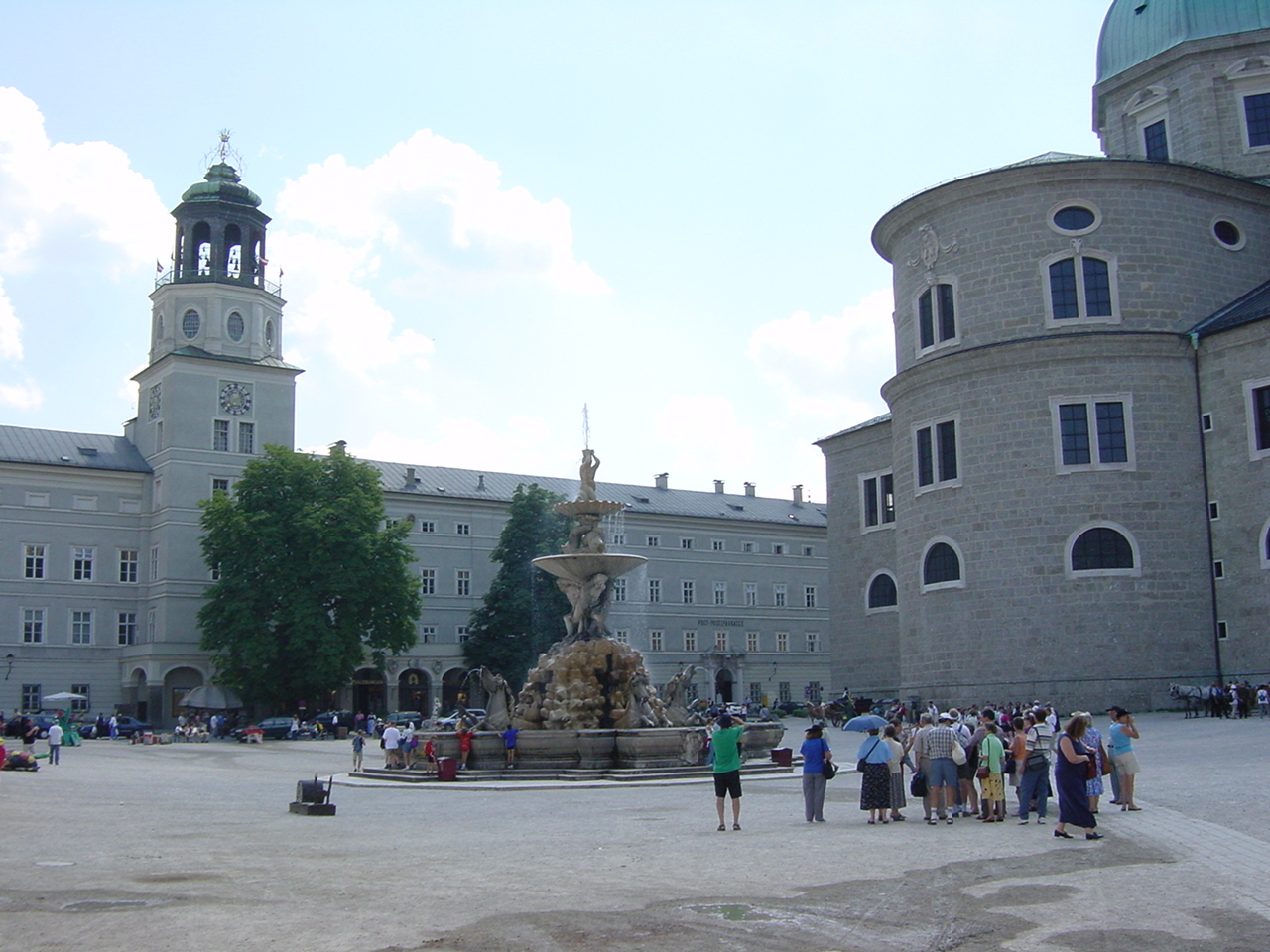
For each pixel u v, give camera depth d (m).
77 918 11.84
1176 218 49.28
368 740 68.12
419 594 76.94
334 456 76.44
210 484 84.19
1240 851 15.31
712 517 106.81
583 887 13.81
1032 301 48.94
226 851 17.56
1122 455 46.62
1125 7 60.62
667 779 30.09
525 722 33.91
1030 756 19.84
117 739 72.00
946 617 49.12
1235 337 45.62
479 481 102.81
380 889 13.71
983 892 13.19
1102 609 45.84
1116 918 11.59
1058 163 48.72
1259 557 44.47
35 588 81.94
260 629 71.62
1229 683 45.06
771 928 11.39
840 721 59.50
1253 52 55.16
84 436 88.19
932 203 51.84
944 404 50.09
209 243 87.94
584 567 35.78
